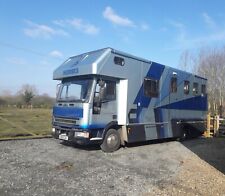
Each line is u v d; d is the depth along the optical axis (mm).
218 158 11891
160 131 14781
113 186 7770
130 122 13109
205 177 8859
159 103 14742
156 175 9023
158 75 14703
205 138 18844
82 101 11789
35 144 13398
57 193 7020
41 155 11078
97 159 10898
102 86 12070
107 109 12352
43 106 38781
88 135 11609
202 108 18453
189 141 17047
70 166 9625
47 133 16828
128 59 13047
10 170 8812
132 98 13203
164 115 15086
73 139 11914
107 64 12156
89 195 7004
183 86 16609
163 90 15031
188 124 16953
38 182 7781
